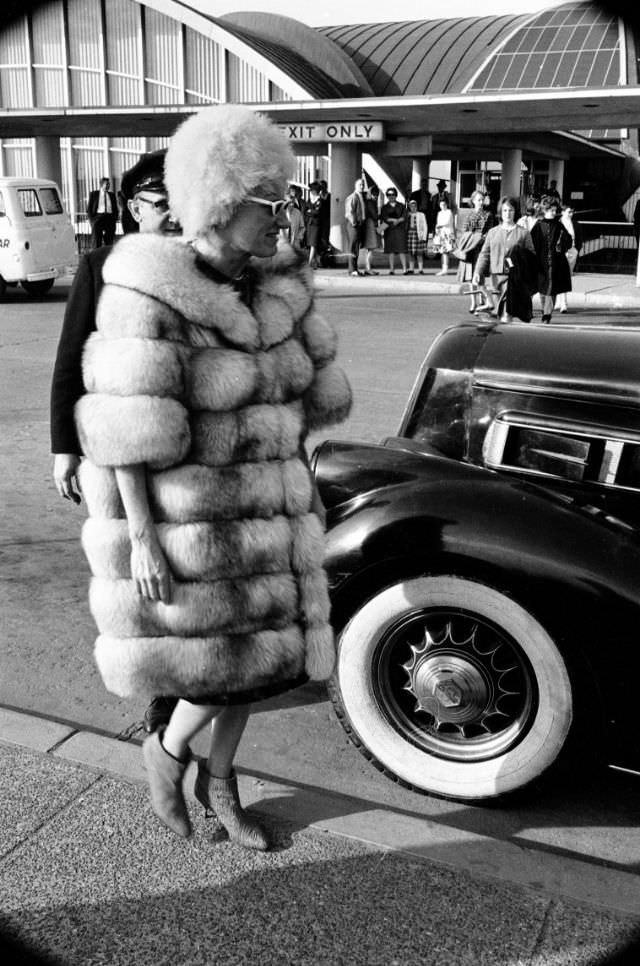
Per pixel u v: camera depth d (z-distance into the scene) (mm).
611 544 2588
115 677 2254
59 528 5293
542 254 13125
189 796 2754
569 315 14766
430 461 2914
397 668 2896
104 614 2244
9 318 13680
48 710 3400
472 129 23938
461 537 2631
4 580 4562
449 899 2336
